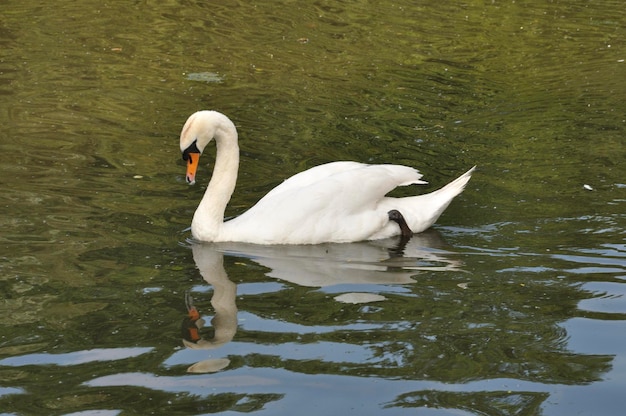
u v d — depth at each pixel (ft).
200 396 28.27
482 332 32.86
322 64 69.92
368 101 62.54
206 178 49.08
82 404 27.68
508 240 42.06
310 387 28.96
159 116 57.98
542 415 27.58
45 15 77.41
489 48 75.97
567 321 33.86
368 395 28.55
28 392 28.32
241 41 74.33
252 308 34.60
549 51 75.61
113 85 63.05
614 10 87.97
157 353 30.91
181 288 36.27
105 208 44.39
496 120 59.67
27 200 44.73
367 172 43.50
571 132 57.62
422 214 43.42
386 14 83.97
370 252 41.09
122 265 38.22
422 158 52.85
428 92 65.00
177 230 42.52
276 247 41.55
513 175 50.52
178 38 74.08
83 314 33.65
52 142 52.80
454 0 89.45
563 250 40.70
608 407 28.19
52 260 38.29
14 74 63.87
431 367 30.35
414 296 35.94
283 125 57.41
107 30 74.74
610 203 46.60
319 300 35.47
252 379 29.40
